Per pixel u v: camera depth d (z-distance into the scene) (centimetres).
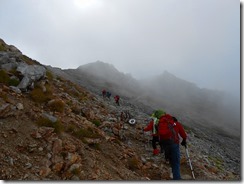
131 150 1094
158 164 1070
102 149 964
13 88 1036
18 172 625
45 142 773
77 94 1802
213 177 1110
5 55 1309
